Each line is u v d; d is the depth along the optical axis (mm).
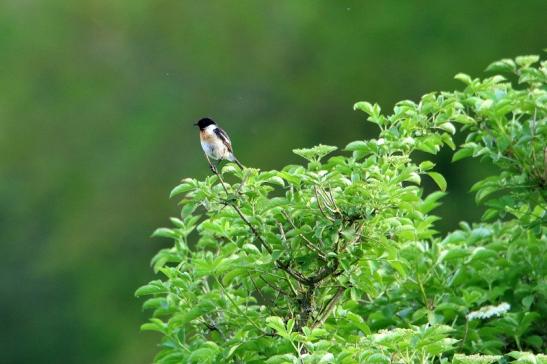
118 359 20172
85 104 24141
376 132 22734
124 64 24672
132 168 23000
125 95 24203
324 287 5750
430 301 6469
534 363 4992
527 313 6195
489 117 6355
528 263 6574
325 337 5652
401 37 22938
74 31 24875
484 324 6621
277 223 5672
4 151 23344
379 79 22844
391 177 5602
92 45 24781
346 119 23047
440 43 22422
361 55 23266
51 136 23703
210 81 24203
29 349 20469
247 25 24594
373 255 5605
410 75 22562
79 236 22219
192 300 6055
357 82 23062
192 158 22938
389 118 5945
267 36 24422
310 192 5613
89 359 20156
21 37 24781
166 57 24625
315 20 24047
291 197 5508
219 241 6906
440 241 6926
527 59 6660
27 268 21797
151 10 25016
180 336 6219
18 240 22188
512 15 21938
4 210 22578
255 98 23781
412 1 22984
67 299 21156
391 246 5531
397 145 5688
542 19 21844
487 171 18250
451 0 22516
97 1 24969
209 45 24625
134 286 21312
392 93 22641
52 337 20531
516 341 6523
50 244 22141
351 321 5801
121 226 22109
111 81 24391
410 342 5137
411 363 5176
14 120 23750
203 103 23953
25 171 23312
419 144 5766
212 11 24969
